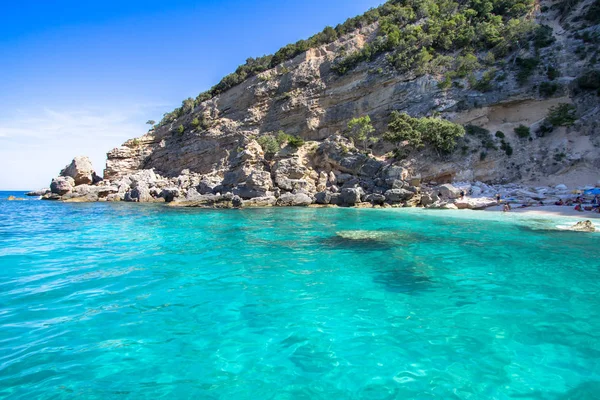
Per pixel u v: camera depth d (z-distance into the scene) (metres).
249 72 75.94
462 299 7.50
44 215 27.58
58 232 17.66
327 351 5.29
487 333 5.84
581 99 39.56
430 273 9.64
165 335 5.83
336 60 61.81
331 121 57.22
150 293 7.94
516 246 13.30
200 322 6.35
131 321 6.38
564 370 4.71
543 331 5.89
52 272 9.73
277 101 63.84
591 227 16.77
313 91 61.00
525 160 37.88
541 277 9.13
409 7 65.81
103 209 33.97
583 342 5.49
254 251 12.72
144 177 57.50
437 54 52.88
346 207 34.09
